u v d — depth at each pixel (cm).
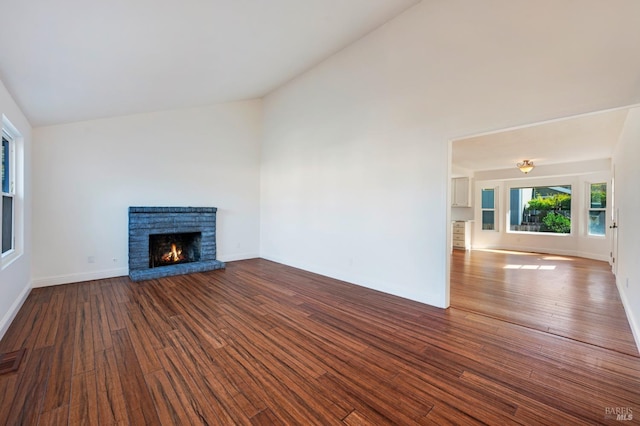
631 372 206
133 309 323
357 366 213
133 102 416
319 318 301
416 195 354
